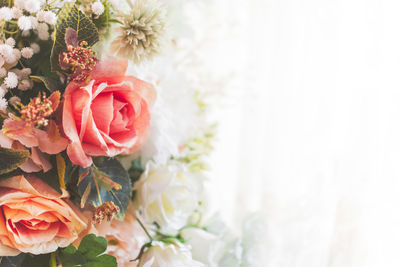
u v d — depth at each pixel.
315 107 0.75
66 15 0.53
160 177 0.63
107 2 0.57
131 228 0.60
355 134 0.70
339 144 0.72
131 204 0.62
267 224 0.76
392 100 0.68
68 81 0.55
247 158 0.91
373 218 0.69
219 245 0.68
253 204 0.91
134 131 0.57
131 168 0.64
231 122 0.99
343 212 0.71
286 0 0.78
